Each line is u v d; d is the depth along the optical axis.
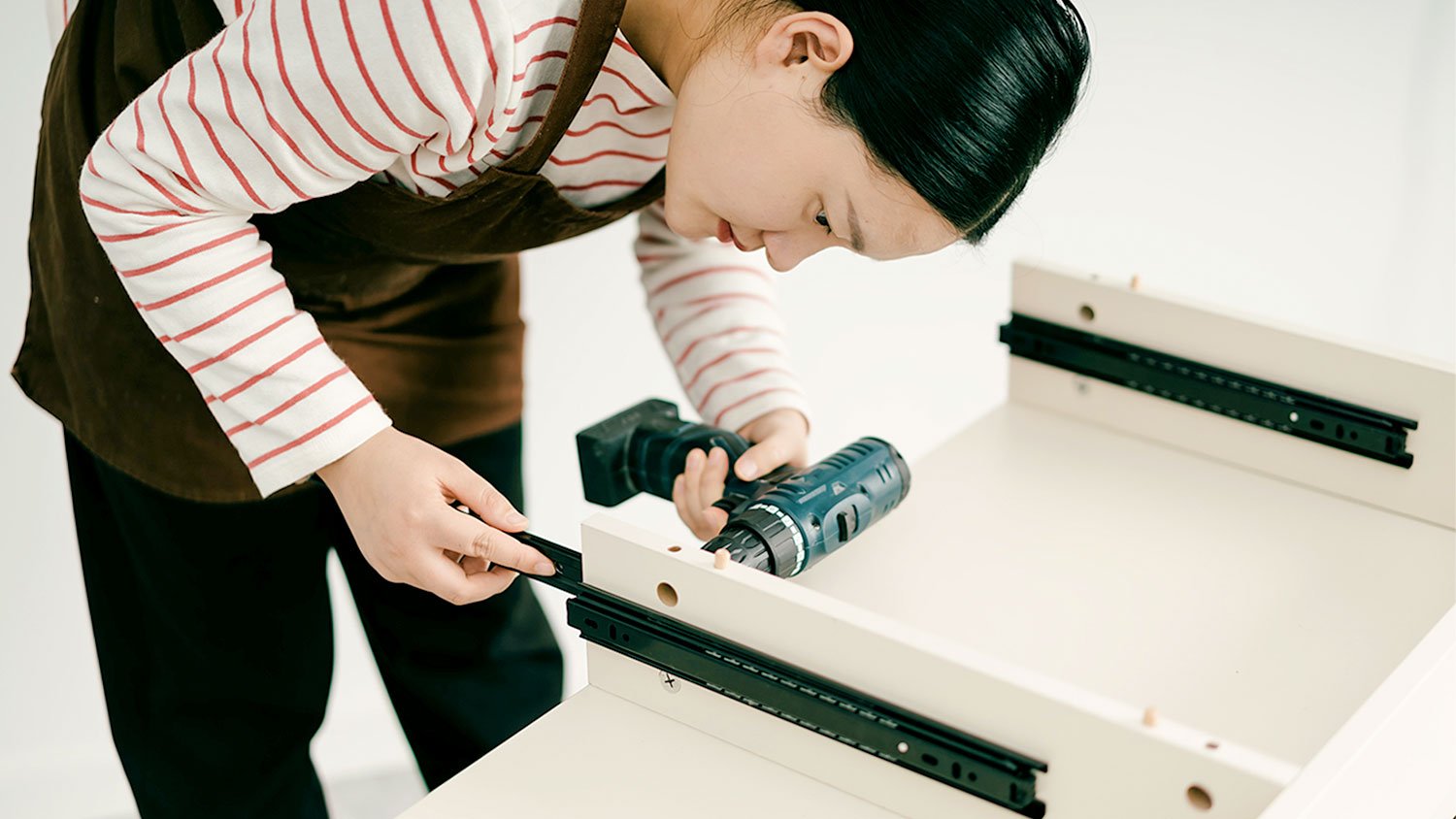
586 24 0.77
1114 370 1.03
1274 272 1.63
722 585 0.75
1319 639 0.85
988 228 0.75
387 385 1.09
